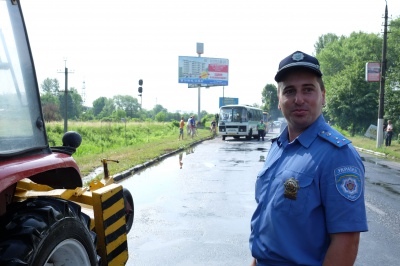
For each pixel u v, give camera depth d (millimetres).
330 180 1925
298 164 2025
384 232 6895
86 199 3557
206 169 14781
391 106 30922
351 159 1940
